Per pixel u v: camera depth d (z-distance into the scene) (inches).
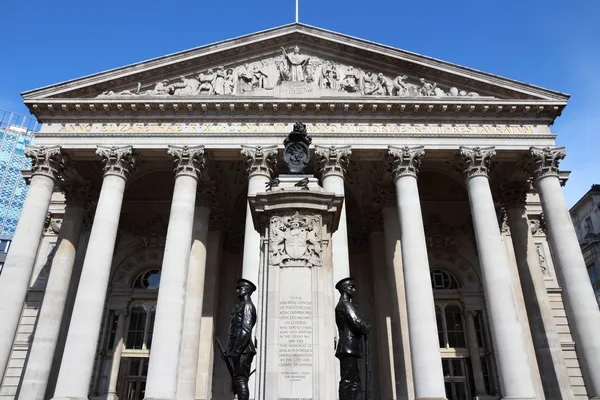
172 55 1496.1
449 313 1734.7
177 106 1428.4
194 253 1477.6
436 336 1189.1
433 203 1824.6
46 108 1440.7
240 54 1541.6
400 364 1382.9
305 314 508.7
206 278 1601.9
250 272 1239.5
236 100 1423.5
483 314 1696.6
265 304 526.0
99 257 1261.1
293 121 1438.2
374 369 1611.7
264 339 510.6
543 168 1396.4
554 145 1418.6
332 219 570.3
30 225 1310.3
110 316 1690.5
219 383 1574.8
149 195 1802.4
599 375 1167.0
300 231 546.3
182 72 1523.1
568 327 1652.3
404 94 1482.5
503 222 1631.4
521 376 1144.8
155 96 1429.6
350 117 1444.4
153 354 1159.0
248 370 490.6
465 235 1788.9
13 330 1226.6
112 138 1416.1
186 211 1320.1
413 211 1323.8
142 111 1443.2
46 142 1407.5
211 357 1521.9
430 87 1491.1
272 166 1395.2
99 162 1518.2
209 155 1428.4
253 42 1528.1
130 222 1807.3
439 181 1724.9
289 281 523.8
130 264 1769.2
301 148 649.6
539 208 1836.9
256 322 548.7
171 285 1224.8
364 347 500.4
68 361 1149.1
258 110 1438.2
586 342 1204.5
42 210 1344.7
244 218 1831.9
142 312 1723.7
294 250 537.0
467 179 1398.9
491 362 1622.8
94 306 1212.5
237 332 489.7
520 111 1457.9
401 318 1425.9
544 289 1515.7
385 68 1529.3
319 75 1512.1
